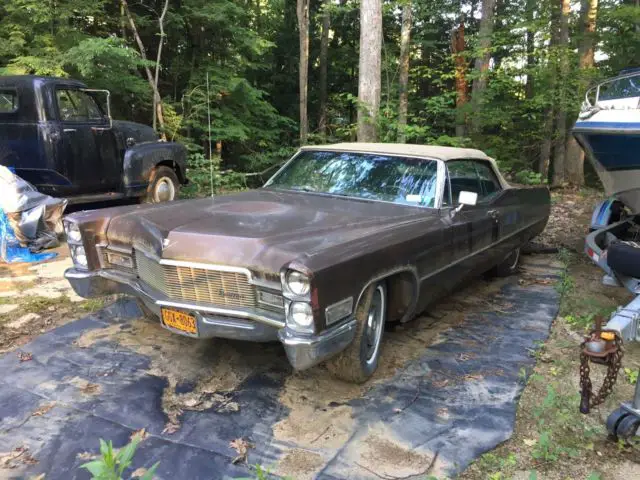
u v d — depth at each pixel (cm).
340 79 2194
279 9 1897
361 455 270
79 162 710
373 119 952
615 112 467
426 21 1738
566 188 1427
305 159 483
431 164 434
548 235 832
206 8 1268
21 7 971
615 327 268
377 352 351
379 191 429
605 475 265
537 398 334
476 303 507
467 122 1271
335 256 284
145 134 848
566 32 1248
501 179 539
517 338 423
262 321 286
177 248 309
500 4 1738
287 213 363
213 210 366
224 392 328
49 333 410
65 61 969
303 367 277
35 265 603
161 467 257
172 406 311
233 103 1436
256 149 1549
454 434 290
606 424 293
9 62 1020
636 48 1263
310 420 300
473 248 449
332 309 279
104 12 1159
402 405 317
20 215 624
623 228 537
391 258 326
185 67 1412
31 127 666
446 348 401
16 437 280
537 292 545
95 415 300
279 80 1964
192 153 1295
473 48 1257
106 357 371
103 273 361
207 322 304
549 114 1353
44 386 332
